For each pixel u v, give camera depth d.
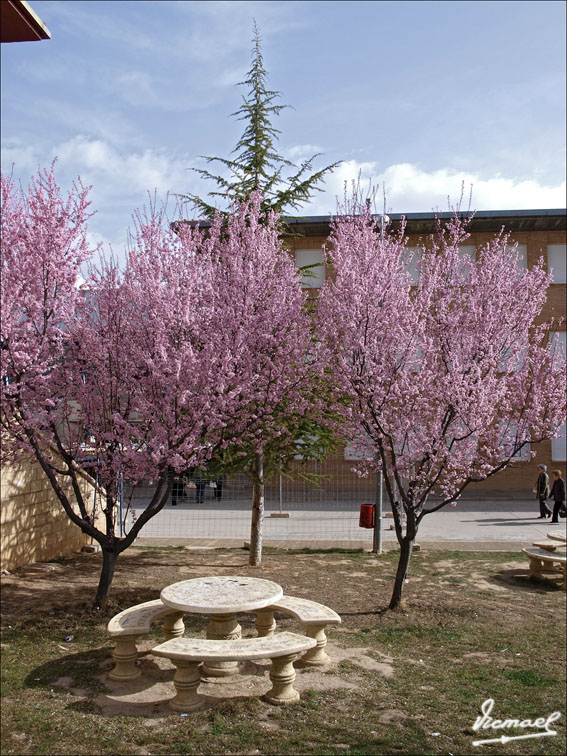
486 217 23.00
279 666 5.56
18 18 3.11
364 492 20.64
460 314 8.73
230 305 8.12
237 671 6.11
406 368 8.73
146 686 5.74
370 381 8.19
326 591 9.44
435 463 8.94
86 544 12.54
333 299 8.55
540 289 9.15
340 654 6.75
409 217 21.27
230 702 5.36
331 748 4.68
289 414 9.48
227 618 6.81
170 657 5.25
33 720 4.95
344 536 14.84
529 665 6.72
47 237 7.05
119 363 7.89
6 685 5.62
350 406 8.82
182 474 8.54
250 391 8.20
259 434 8.75
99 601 8.09
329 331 8.55
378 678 6.12
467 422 8.31
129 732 4.82
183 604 6.05
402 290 8.65
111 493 8.26
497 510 19.75
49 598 8.52
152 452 7.20
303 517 17.98
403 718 5.29
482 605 8.90
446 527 16.39
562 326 23.02
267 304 8.75
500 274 8.89
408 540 8.66
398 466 8.66
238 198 11.02
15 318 6.79
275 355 8.64
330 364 8.65
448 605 8.82
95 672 6.02
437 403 8.93
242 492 21.41
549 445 24.14
